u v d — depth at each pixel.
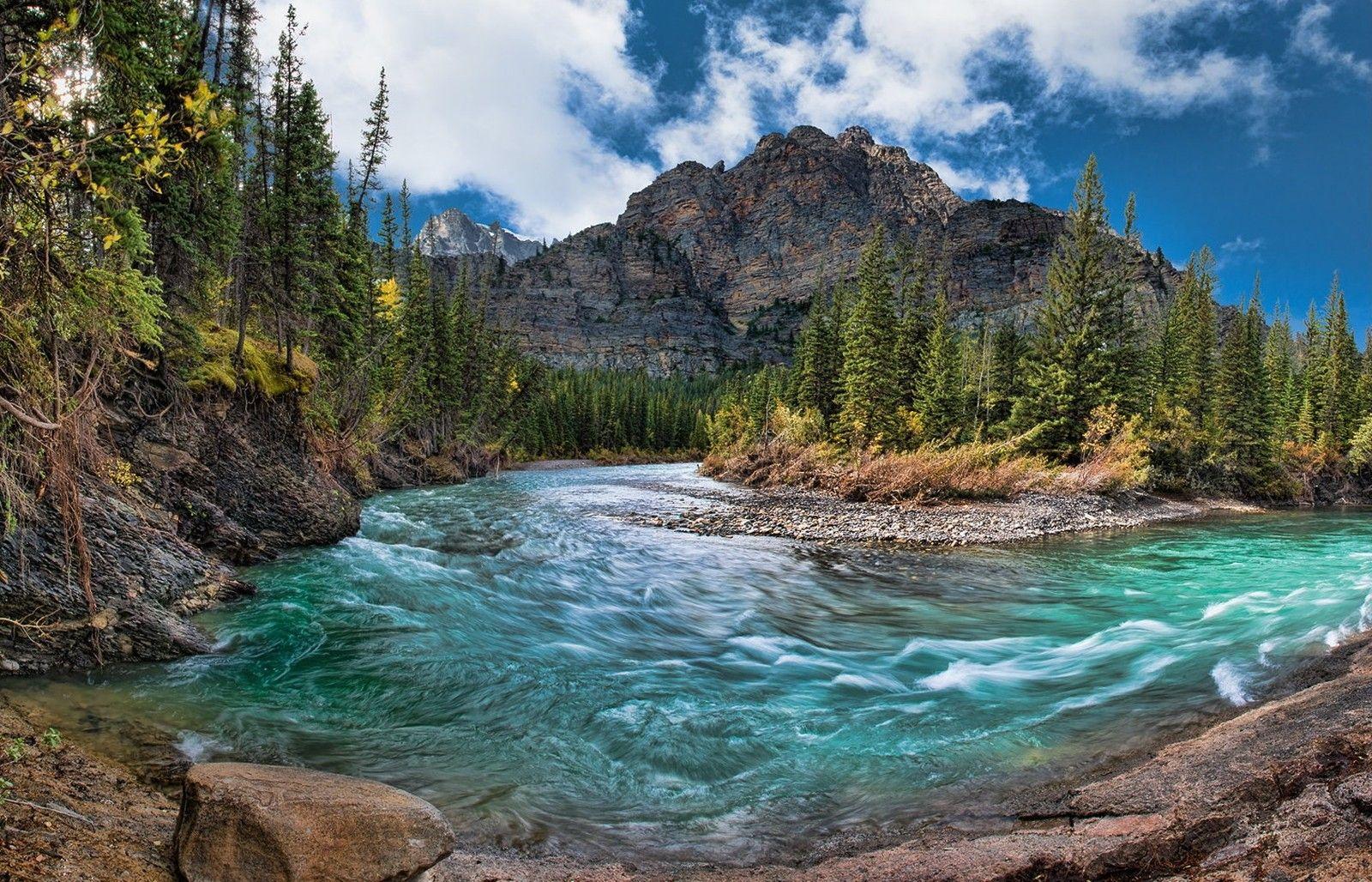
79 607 7.05
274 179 26.52
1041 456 37.81
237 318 25.11
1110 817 4.37
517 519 22.98
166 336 12.49
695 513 26.16
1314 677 6.82
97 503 8.28
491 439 70.69
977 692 7.93
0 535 6.60
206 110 4.22
